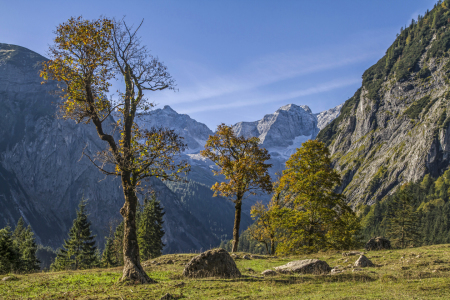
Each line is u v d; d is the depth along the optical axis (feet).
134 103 61.67
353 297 34.06
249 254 97.60
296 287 42.83
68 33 58.54
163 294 41.04
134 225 55.93
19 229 308.60
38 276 63.67
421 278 44.91
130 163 57.47
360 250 96.63
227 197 111.24
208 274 54.75
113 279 56.08
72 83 59.21
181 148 61.21
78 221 249.34
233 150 112.68
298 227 117.08
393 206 247.91
